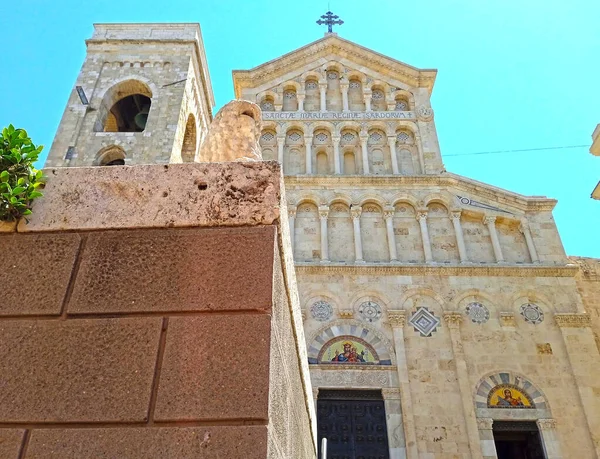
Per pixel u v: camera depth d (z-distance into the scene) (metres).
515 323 20.02
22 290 3.78
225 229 3.92
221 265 3.76
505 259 21.98
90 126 23.05
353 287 20.84
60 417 3.25
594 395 18.23
